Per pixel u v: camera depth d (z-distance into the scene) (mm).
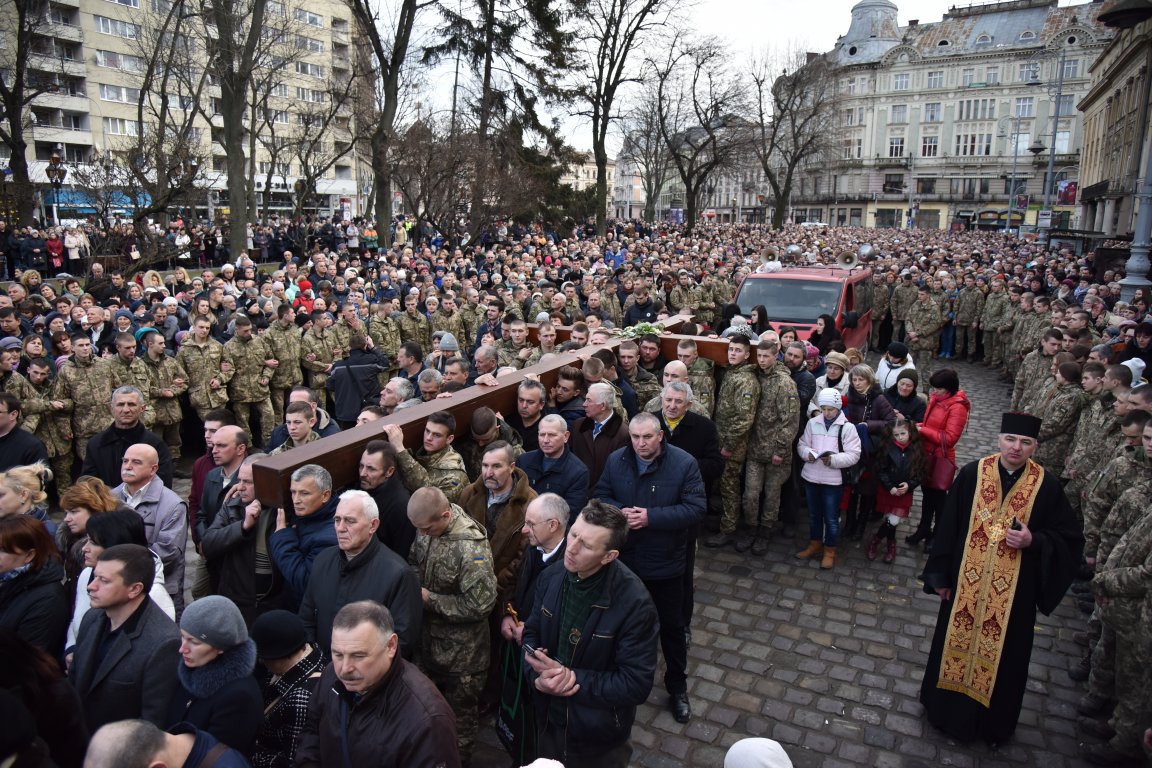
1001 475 4293
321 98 50125
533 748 3537
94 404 7895
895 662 5164
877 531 6793
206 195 31406
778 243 38031
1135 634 4020
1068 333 9805
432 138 22547
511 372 5828
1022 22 81250
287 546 3861
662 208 117188
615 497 4574
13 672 2572
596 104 30859
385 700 2715
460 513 3869
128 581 3191
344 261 18797
